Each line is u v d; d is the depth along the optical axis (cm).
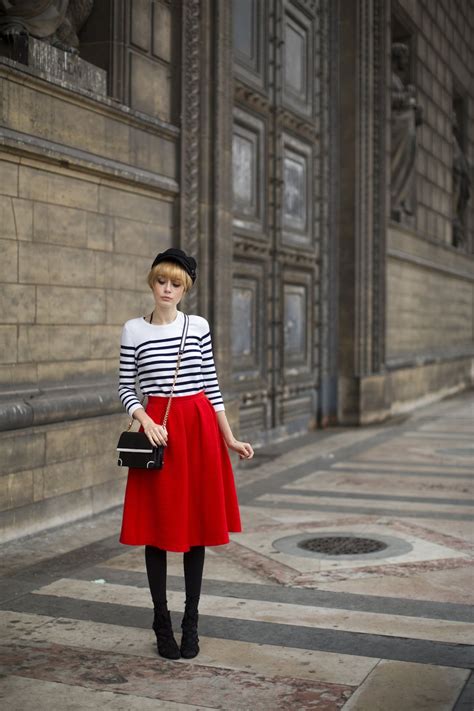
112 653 371
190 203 828
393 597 452
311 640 386
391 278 1581
